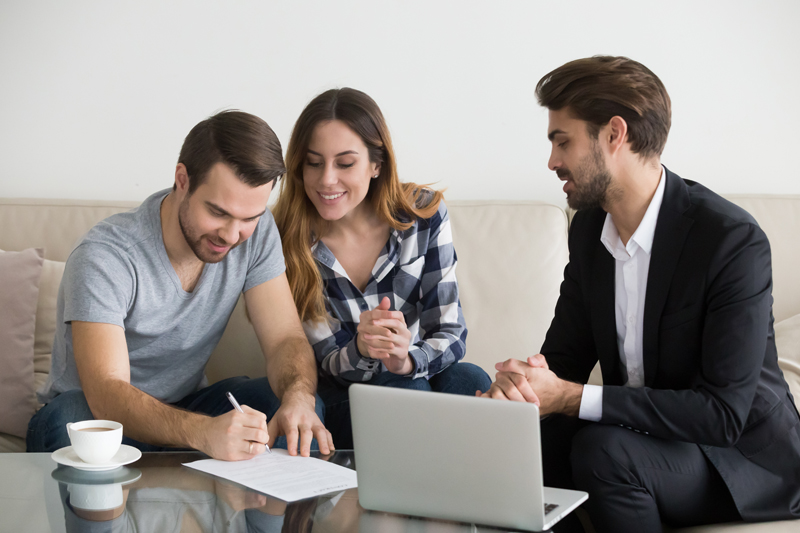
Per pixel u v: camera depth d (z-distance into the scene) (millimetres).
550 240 1993
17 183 2199
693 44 2227
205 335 1534
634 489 1201
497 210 2039
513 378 1242
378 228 1711
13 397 1689
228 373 1918
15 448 1672
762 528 1187
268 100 2242
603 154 1317
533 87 2238
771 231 1987
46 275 1842
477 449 910
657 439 1255
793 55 2217
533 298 1942
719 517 1252
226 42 2223
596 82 1295
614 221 1407
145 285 1409
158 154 2229
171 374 1545
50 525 879
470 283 1960
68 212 1980
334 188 1569
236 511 946
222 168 1266
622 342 1427
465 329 1707
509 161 2254
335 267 1674
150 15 2199
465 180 2260
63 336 1423
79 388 1423
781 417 1269
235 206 1286
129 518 908
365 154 1576
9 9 2164
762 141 2238
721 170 2250
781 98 2229
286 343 1513
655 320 1316
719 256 1251
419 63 2240
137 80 2209
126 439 1345
